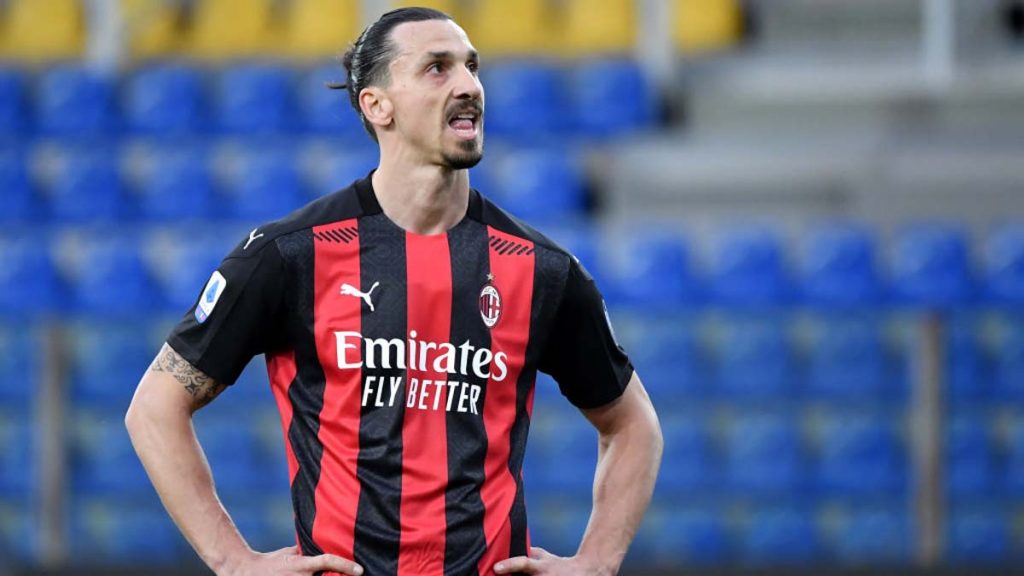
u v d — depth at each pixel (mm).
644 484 9922
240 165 36000
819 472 24859
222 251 32219
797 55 39531
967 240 32750
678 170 36562
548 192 35062
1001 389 23062
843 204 36406
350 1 41094
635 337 26281
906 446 23141
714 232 34500
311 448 9141
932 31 37719
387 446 9000
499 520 9164
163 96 38750
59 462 21828
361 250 9195
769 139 37688
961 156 36344
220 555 9047
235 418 24000
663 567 20859
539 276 9414
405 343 9078
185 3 41750
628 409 10047
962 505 22656
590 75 38344
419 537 8969
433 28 9180
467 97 9078
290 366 9289
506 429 9281
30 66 41156
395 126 9227
